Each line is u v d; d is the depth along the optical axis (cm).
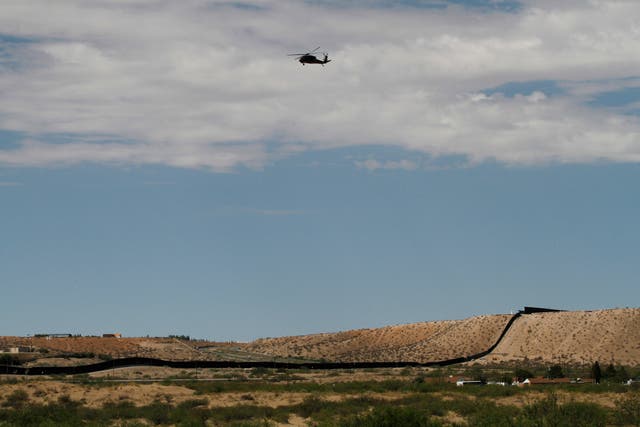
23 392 12762
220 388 14362
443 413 11106
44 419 10269
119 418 10775
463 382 16450
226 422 10450
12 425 9781
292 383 16525
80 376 18300
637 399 10306
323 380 18700
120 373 19488
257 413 11069
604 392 13725
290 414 11350
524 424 9075
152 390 13812
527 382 17088
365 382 16275
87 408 11675
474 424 9438
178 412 10906
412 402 12425
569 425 9094
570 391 14000
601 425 9319
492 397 13388
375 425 8519
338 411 11306
